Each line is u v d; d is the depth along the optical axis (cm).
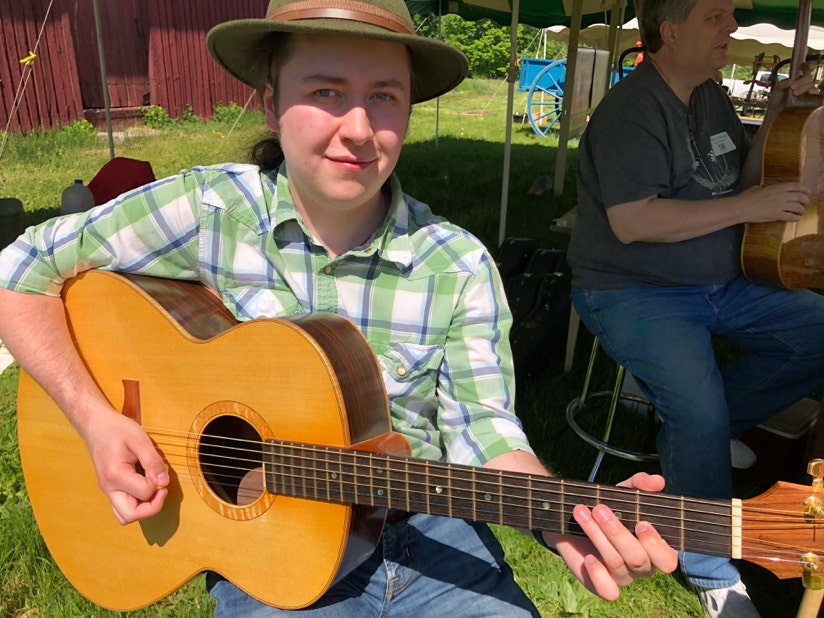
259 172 165
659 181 248
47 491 185
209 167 167
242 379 153
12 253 169
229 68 160
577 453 323
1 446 300
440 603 152
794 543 112
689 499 117
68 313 174
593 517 119
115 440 160
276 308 163
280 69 140
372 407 146
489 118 1731
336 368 142
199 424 161
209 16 1230
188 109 1238
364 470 139
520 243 469
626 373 380
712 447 236
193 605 228
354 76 134
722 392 241
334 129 137
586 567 126
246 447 155
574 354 420
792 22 668
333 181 141
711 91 268
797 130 240
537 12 904
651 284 259
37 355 167
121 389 171
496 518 132
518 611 150
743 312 263
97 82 1130
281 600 153
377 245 154
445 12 944
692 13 234
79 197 393
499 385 157
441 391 161
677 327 249
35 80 1021
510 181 928
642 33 256
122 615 222
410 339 157
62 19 1040
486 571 157
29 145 944
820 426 262
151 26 1152
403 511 160
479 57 2539
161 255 168
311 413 145
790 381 270
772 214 241
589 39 1172
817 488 111
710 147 261
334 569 146
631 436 333
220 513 160
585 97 1034
